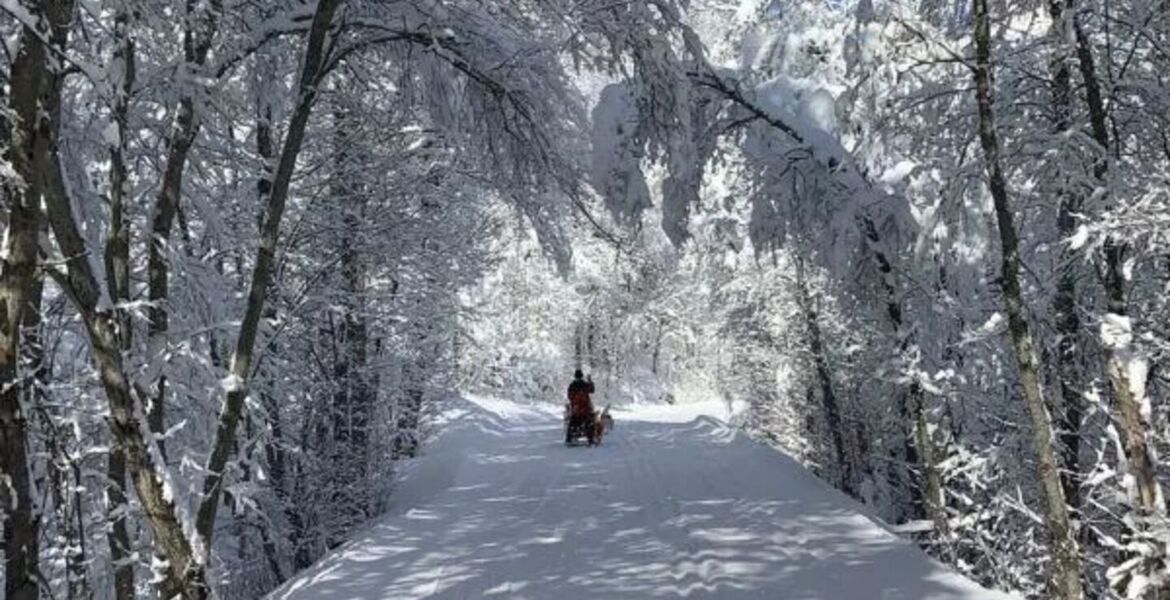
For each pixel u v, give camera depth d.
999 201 7.95
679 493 13.61
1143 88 10.16
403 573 9.38
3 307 5.20
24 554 5.36
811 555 9.20
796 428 29.97
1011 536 12.52
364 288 17.02
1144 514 7.58
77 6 7.08
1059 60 9.64
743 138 14.62
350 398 16.67
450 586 8.76
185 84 8.11
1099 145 9.26
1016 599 7.37
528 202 10.98
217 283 10.56
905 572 8.36
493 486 15.66
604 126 12.02
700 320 53.88
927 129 11.87
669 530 10.90
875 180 13.26
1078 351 11.22
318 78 7.74
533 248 12.26
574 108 10.53
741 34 19.39
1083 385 11.01
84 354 10.91
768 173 13.75
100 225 8.84
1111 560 10.41
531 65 9.98
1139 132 10.86
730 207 14.71
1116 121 10.84
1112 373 7.93
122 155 7.54
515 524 11.90
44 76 5.40
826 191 13.38
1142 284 11.19
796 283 23.95
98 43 7.72
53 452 8.75
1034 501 12.77
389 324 18.39
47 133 5.29
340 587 8.94
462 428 27.14
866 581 8.13
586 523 11.77
